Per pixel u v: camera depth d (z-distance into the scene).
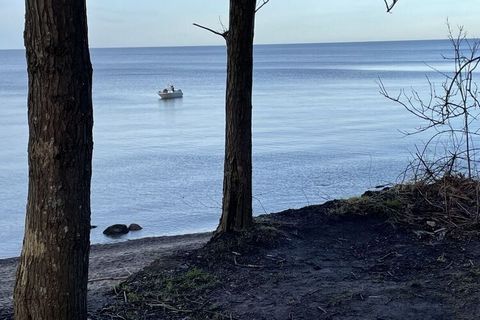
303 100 61.72
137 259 7.41
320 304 4.55
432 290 4.76
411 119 41.28
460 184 6.94
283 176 21.73
